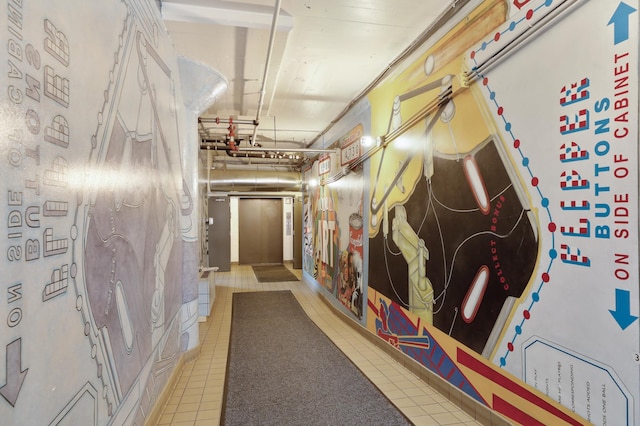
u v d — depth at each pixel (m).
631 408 1.24
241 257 9.62
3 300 0.71
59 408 0.93
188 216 3.04
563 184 1.51
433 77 2.49
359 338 3.67
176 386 2.55
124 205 1.44
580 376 1.43
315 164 6.25
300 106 4.27
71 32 1.01
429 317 2.56
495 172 1.92
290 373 2.77
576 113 1.45
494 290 1.93
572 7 1.45
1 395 0.70
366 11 2.32
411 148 2.82
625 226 1.27
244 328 4.03
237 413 2.16
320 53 2.91
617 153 1.29
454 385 2.28
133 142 1.56
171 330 2.43
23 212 0.79
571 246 1.48
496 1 1.88
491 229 1.95
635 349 1.23
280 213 9.80
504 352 1.86
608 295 1.32
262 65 3.06
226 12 2.29
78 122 1.05
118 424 1.37
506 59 1.84
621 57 1.28
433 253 2.51
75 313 1.03
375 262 3.48
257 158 7.71
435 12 2.32
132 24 1.55
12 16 0.75
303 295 5.88
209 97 3.05
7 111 0.73
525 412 1.72
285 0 2.21
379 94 3.41
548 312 1.59
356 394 2.41
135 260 1.59
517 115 1.76
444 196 2.39
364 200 3.78
